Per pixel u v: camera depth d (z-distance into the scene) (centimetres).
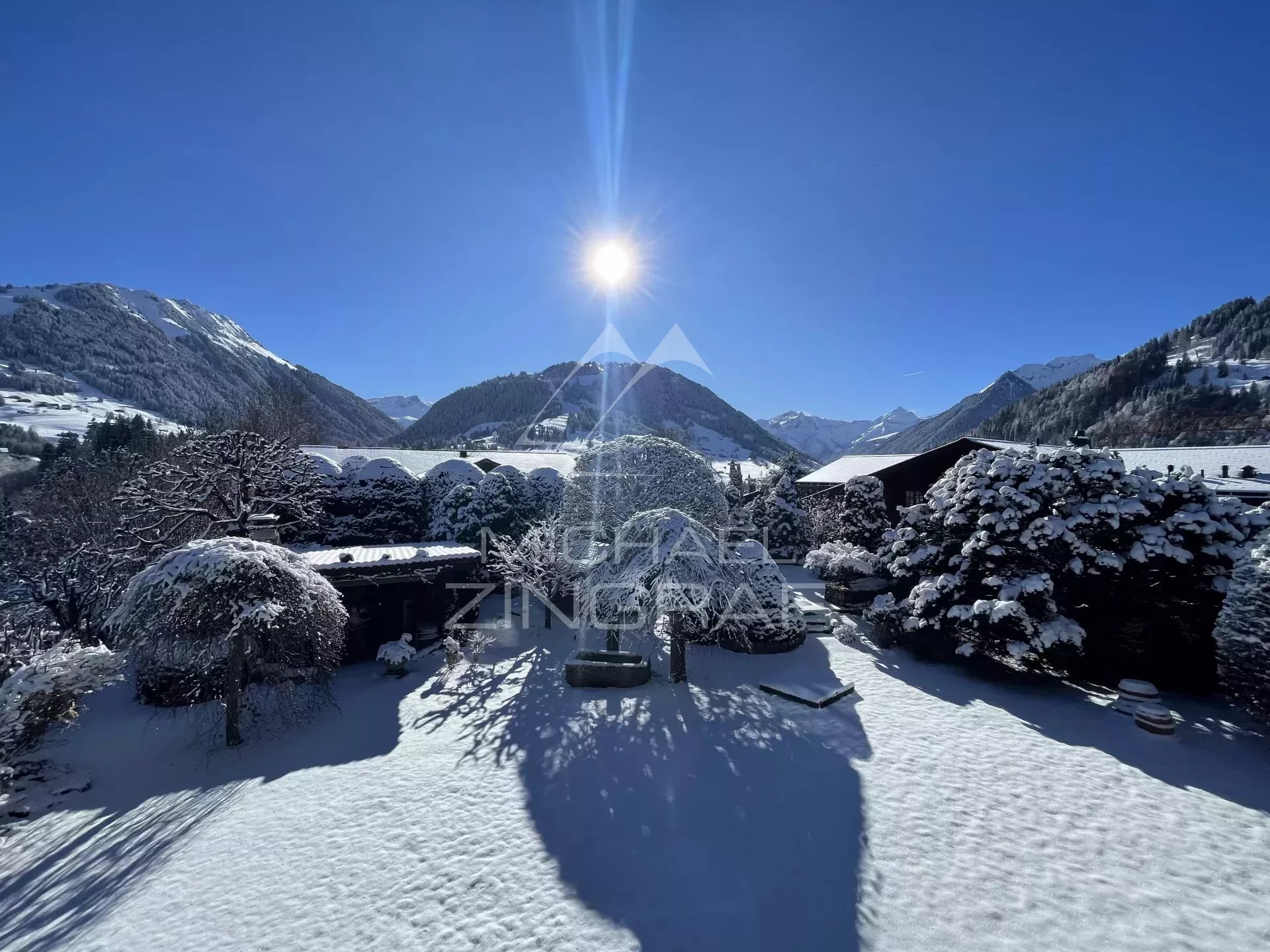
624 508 1373
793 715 1012
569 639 1522
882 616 1434
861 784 778
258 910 589
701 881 603
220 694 1061
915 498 2558
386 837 697
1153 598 1119
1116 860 617
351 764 888
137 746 979
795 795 757
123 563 1728
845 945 516
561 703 1086
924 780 786
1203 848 635
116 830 752
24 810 799
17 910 616
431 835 697
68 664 938
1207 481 1809
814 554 1908
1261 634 836
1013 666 1231
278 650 977
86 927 582
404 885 614
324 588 1048
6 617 1800
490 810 745
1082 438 1326
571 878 614
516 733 970
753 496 3175
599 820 714
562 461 3116
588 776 820
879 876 600
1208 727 949
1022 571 1177
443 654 1423
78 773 898
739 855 641
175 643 921
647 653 1383
